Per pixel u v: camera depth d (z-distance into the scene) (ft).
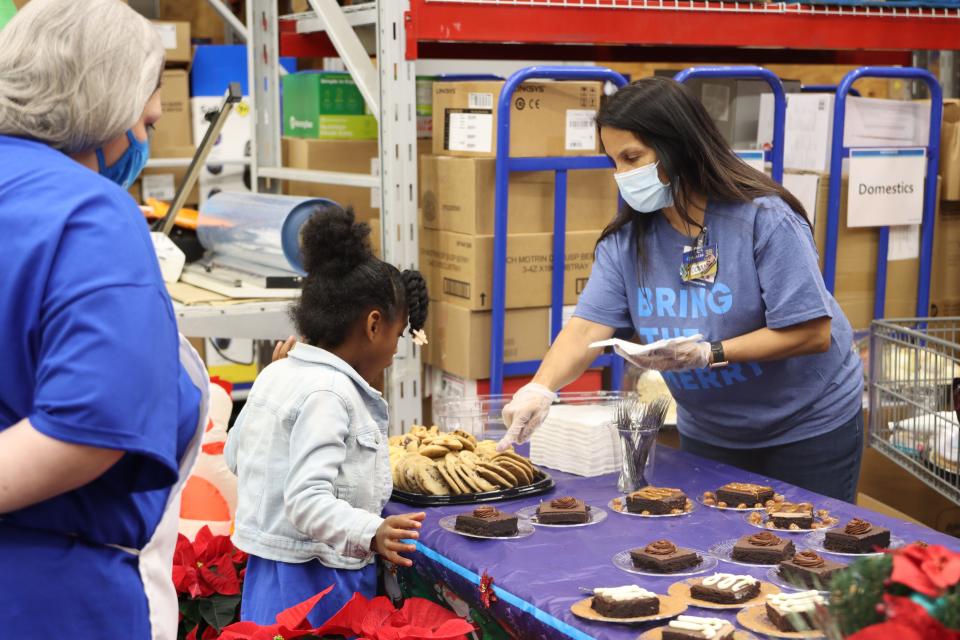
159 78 3.97
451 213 10.22
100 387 3.31
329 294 5.91
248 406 6.04
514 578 5.10
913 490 10.46
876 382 8.38
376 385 10.60
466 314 10.09
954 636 2.81
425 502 6.41
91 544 3.78
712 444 7.52
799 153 11.40
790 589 4.78
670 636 4.24
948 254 11.85
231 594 6.76
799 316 6.41
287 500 5.55
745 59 13.62
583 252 10.38
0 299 3.41
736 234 6.55
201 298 9.54
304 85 12.29
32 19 3.67
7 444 3.30
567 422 7.20
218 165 13.89
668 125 6.31
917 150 11.19
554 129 9.97
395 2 9.50
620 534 5.76
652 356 6.44
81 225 3.47
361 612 5.31
